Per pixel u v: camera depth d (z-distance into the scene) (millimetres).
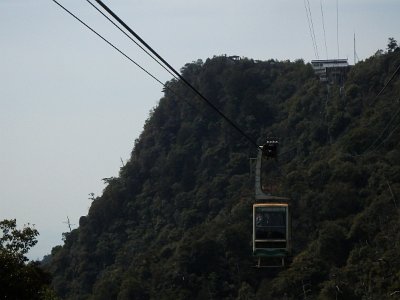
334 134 101875
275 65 130000
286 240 32219
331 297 71000
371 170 88062
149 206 113062
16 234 24156
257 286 84688
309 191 89625
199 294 83750
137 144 129125
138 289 85250
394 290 64438
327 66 120812
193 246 87312
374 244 77188
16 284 22578
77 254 108938
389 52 108125
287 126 111688
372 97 102688
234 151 114562
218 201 105688
